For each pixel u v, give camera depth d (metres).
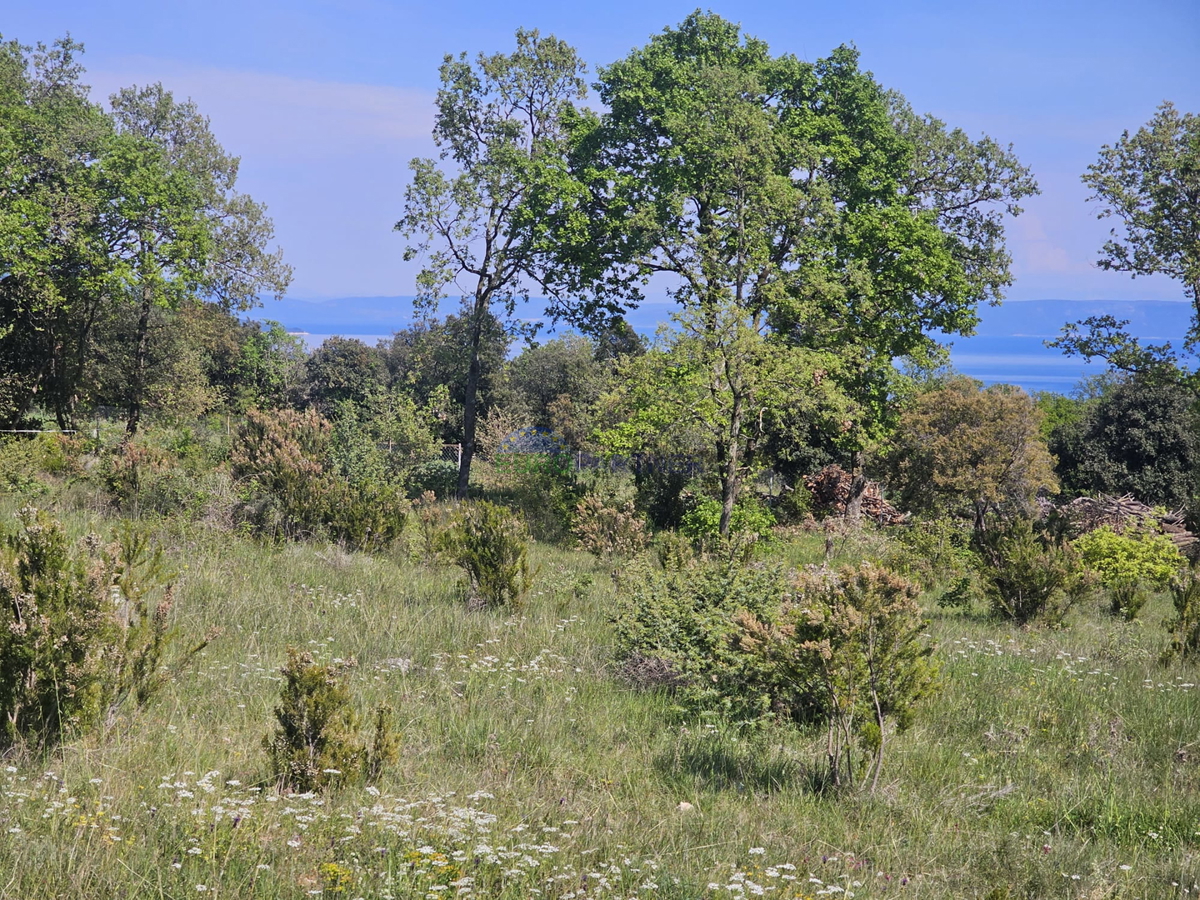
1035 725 9.51
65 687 6.89
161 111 41.94
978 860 6.31
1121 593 18.69
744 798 7.21
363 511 17.73
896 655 7.42
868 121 27.92
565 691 9.46
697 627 10.29
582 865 5.58
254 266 43.03
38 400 41.97
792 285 24.98
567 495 27.83
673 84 28.05
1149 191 29.28
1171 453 45.88
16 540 7.30
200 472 18.53
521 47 32.12
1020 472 30.69
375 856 5.34
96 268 37.03
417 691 9.08
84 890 4.57
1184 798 7.52
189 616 10.76
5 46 40.91
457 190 31.03
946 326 29.89
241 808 5.61
